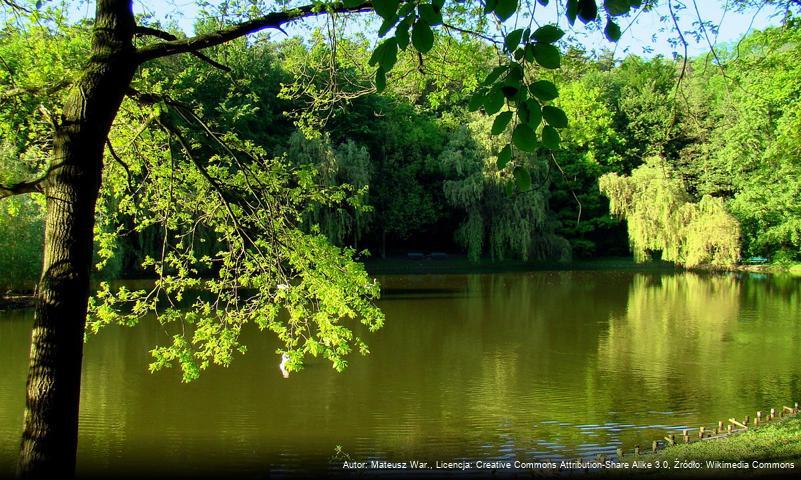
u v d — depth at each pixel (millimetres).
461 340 19281
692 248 38219
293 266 6723
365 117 37094
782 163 22688
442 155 40094
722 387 14234
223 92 26641
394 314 23812
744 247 41562
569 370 15727
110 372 15109
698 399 13336
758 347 18297
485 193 39312
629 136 43219
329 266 6410
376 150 39250
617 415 12312
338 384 14359
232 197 6660
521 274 38375
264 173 6797
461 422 11898
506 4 2188
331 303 6312
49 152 6340
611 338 19656
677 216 38562
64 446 4449
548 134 2262
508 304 26453
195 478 9344
